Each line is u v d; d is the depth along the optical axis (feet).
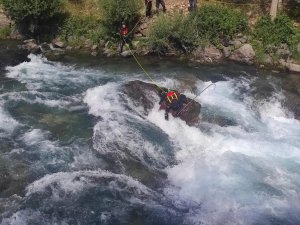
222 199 31.30
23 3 55.57
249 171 34.24
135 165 34.35
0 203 29.76
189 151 36.63
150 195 31.48
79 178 32.35
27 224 28.17
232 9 57.62
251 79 49.83
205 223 29.19
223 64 53.57
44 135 37.42
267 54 53.47
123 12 54.90
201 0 61.98
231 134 39.37
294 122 42.73
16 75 49.08
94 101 42.78
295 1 60.13
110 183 32.17
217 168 34.53
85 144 36.35
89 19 60.49
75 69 51.75
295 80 49.65
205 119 41.34
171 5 61.98
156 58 55.16
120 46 55.83
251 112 43.52
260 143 38.27
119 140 36.65
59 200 30.35
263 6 59.98
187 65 53.31
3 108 41.42
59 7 59.11
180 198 31.35
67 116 40.60
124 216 29.50
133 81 45.14
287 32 54.24
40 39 58.70
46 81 47.96
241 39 54.90
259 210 30.37
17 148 35.42
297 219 29.68
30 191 30.89
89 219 29.07
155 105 41.63
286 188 32.53
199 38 55.21
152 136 37.76
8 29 59.41
